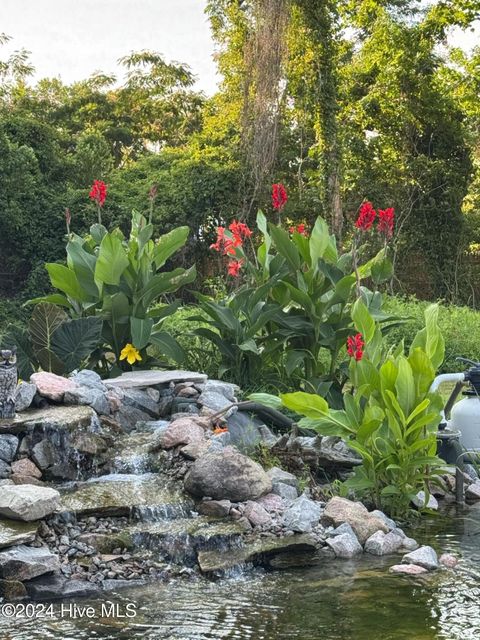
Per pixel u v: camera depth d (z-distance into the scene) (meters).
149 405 5.52
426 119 18.03
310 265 6.17
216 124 18.20
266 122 15.57
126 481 4.53
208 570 3.77
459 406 5.72
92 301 6.20
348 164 17.97
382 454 4.68
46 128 17.22
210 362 6.62
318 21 15.65
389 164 18.02
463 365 9.37
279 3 15.27
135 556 3.89
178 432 4.82
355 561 4.02
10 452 4.51
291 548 4.08
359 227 5.57
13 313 15.05
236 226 6.37
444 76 18.17
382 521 4.41
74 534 3.96
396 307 10.95
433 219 17.66
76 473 4.58
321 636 3.08
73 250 6.20
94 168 17.59
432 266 17.61
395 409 4.69
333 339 6.09
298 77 16.27
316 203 17.08
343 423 4.68
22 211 15.87
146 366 6.29
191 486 4.41
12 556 3.62
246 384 6.27
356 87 18.67
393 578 3.75
